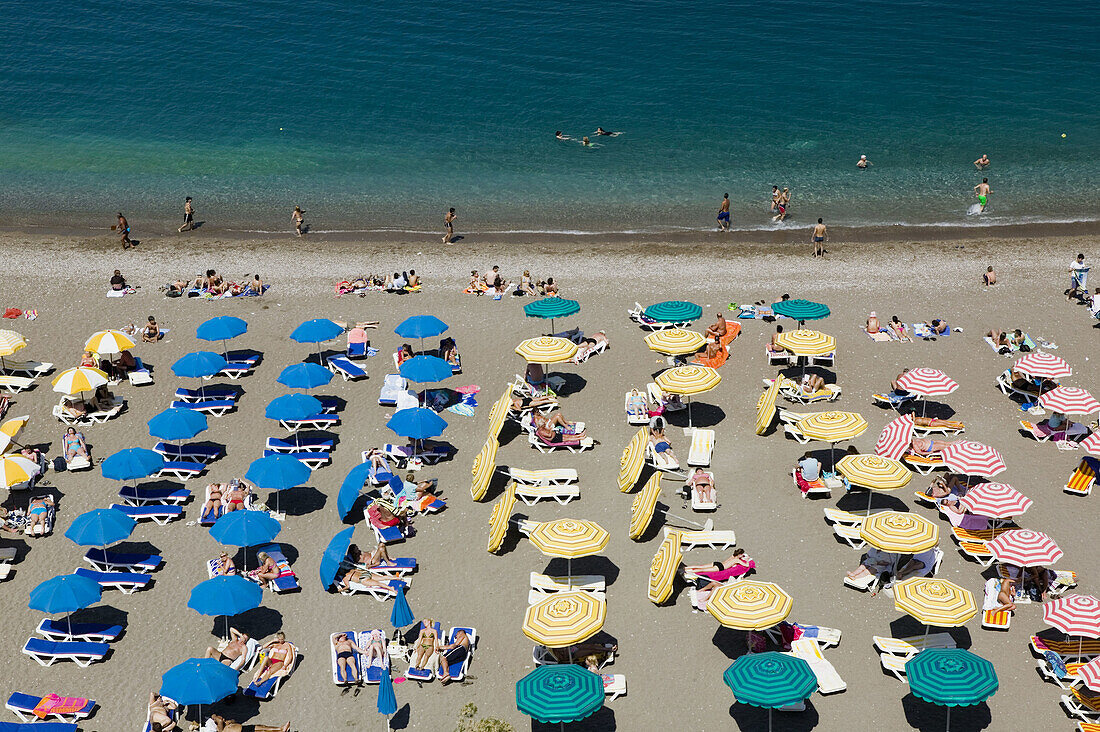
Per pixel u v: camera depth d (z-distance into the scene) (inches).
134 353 1424.7
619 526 1071.0
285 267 1744.6
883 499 1112.2
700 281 1676.9
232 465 1175.0
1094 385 1325.0
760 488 1133.1
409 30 3228.3
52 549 1031.0
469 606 960.3
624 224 1952.5
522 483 1138.7
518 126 2484.0
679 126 2479.1
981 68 2888.8
